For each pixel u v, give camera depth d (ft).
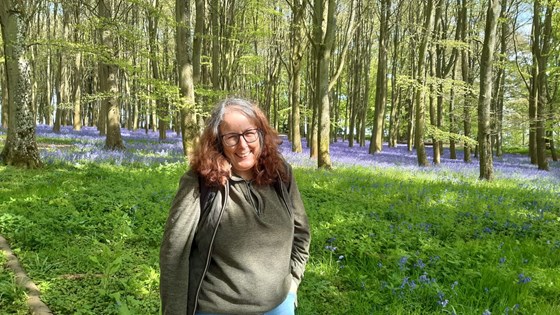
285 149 81.87
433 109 79.15
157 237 19.81
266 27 86.48
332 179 39.81
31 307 13.08
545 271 18.16
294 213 8.09
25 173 35.58
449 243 22.25
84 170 38.81
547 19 70.90
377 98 85.76
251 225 7.10
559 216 30.48
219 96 57.26
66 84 142.51
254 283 7.04
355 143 138.62
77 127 112.68
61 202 24.77
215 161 7.00
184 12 47.91
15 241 18.92
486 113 47.73
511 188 42.04
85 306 13.24
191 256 7.13
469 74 94.22
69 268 16.28
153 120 137.69
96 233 20.20
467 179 47.65
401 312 13.55
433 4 59.52
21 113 38.40
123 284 14.29
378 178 43.42
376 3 87.66
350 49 122.93
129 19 95.61
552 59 82.48
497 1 45.68
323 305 14.43
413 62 90.22
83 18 87.25
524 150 135.64
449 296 14.69
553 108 72.64
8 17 37.86
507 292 15.58
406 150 110.32
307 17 88.69
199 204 7.02
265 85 128.57
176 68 93.81
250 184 7.34
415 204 30.19
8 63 38.17
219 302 7.03
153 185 32.32
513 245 22.09
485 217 27.53
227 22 82.43
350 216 24.71
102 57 46.16
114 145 61.72
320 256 18.89
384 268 16.96
